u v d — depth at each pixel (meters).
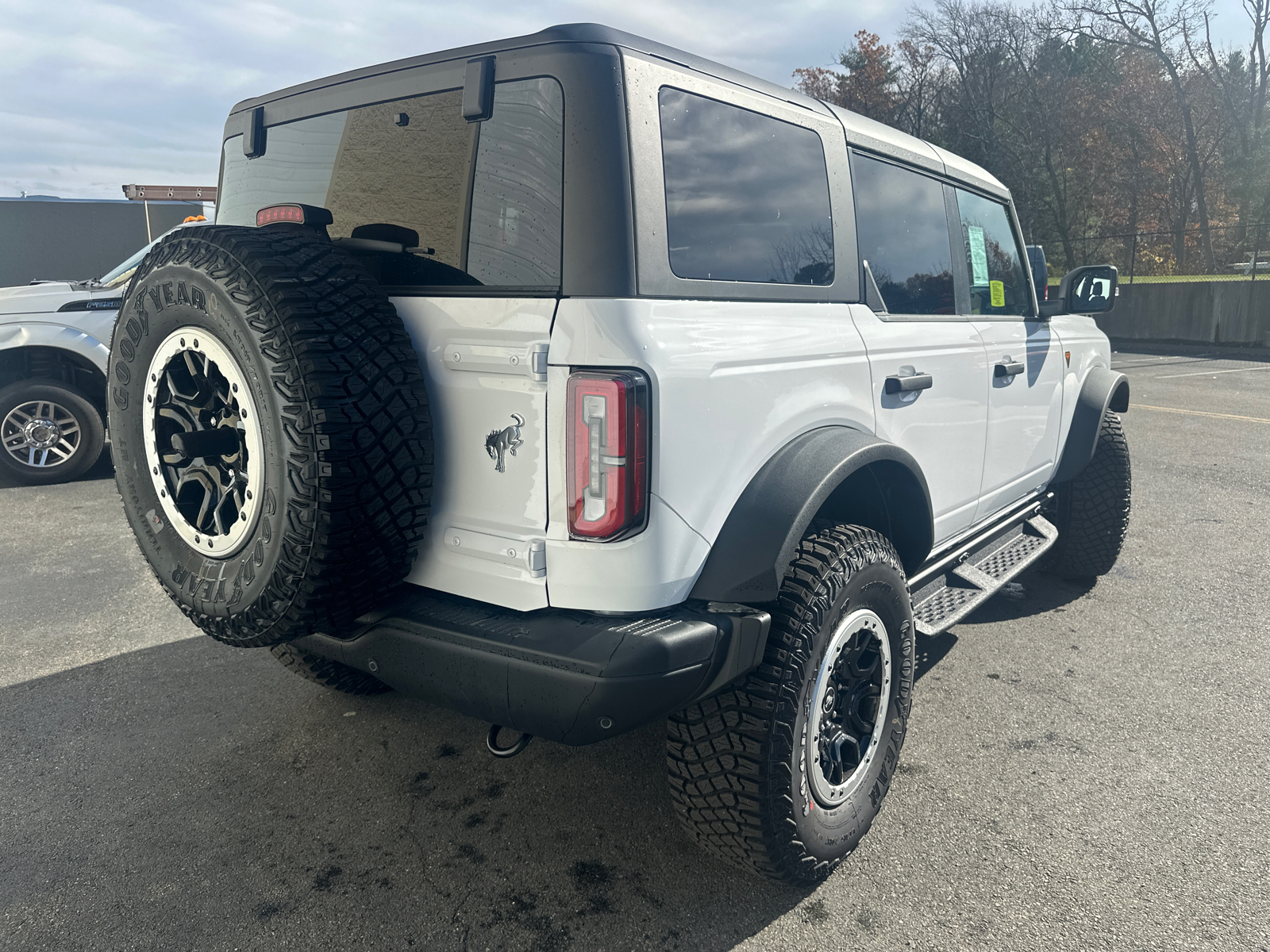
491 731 2.05
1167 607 4.34
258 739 3.04
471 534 1.97
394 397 1.84
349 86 2.27
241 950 2.03
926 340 2.87
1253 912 2.15
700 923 2.13
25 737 3.06
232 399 1.91
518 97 1.91
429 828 2.52
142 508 2.19
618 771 2.84
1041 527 4.27
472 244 1.97
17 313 6.77
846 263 2.52
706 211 2.03
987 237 3.56
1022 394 3.69
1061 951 2.02
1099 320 22.89
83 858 2.38
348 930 2.10
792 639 2.03
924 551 2.75
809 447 2.18
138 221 22.09
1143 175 38.34
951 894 2.23
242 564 1.93
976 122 40.34
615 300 1.78
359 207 2.25
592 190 1.80
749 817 2.04
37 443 7.00
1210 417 10.16
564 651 1.77
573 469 1.80
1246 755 2.91
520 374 1.83
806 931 2.10
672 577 1.89
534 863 2.36
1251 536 5.57
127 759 2.91
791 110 2.38
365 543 1.83
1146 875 2.29
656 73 1.93
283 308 1.76
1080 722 3.15
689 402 1.88
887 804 2.64
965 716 3.20
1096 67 40.66
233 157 2.66
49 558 5.18
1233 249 24.81
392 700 3.37
